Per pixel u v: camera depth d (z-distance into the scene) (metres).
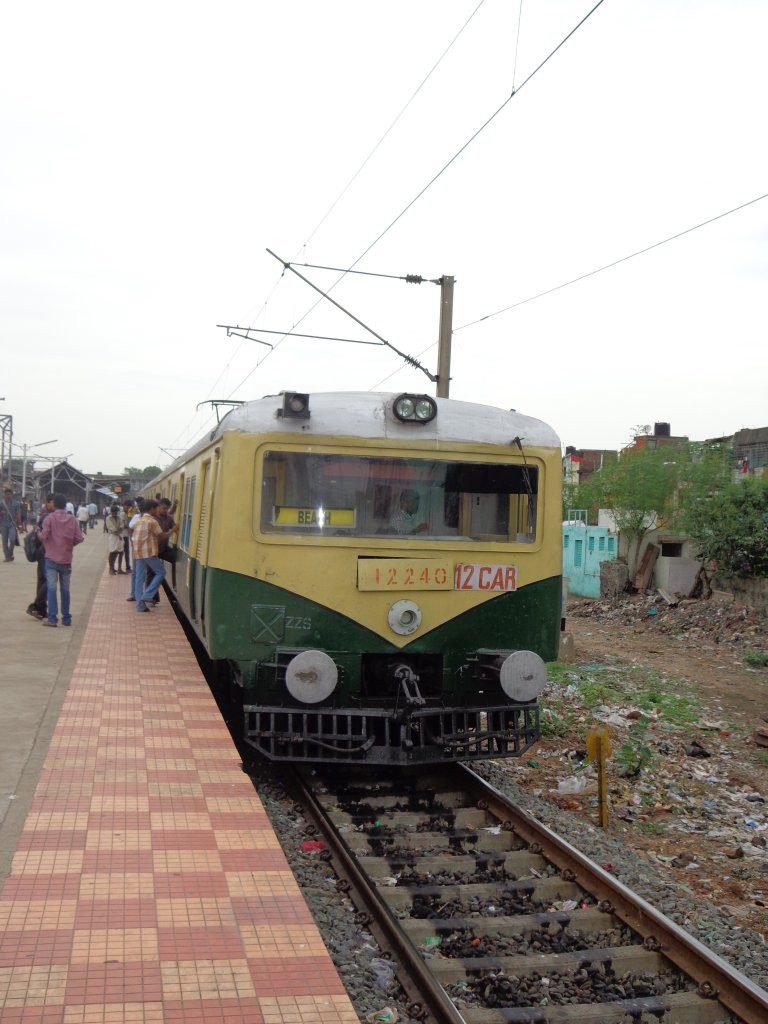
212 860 4.27
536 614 6.76
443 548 6.53
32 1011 3.01
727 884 5.91
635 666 13.69
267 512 6.32
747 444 25.02
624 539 21.42
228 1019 3.03
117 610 12.84
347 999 3.19
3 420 37.38
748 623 16.17
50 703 7.14
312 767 7.11
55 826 4.57
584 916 4.84
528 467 6.82
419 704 6.13
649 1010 4.04
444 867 5.48
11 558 19.92
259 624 6.27
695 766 8.70
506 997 4.16
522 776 7.98
